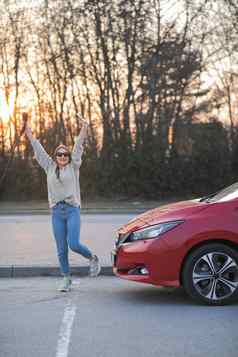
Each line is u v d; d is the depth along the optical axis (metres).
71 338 5.99
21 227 16.64
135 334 6.10
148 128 32.56
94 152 32.41
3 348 5.70
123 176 32.25
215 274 7.26
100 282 8.97
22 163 31.94
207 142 32.53
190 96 32.69
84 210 25.50
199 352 5.50
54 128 32.38
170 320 6.63
